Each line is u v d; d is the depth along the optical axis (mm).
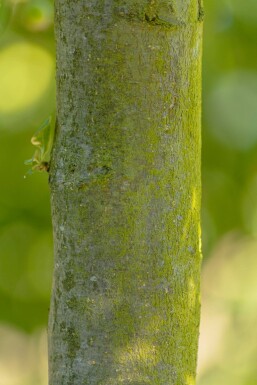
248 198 2715
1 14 1736
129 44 1175
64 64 1198
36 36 2398
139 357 1200
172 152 1194
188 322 1222
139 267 1193
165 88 1187
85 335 1202
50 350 1233
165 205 1196
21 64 2490
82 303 1200
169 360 1211
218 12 2379
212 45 2412
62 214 1205
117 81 1179
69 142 1197
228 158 2633
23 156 2561
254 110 2531
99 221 1190
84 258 1196
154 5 1172
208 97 2520
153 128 1186
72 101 1194
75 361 1207
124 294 1194
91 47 1180
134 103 1181
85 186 1188
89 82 1184
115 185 1186
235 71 2500
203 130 2572
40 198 2623
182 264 1211
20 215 2648
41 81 2512
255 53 2477
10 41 2443
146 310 1198
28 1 1962
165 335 1207
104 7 1173
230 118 2543
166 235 1199
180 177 1202
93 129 1187
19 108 2521
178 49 1188
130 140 1183
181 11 1184
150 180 1188
